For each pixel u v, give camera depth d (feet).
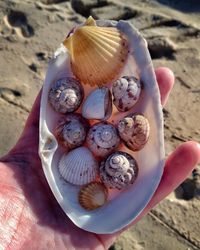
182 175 0.55
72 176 0.55
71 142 0.55
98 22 0.58
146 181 0.54
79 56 0.56
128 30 0.57
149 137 0.55
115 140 0.55
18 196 0.57
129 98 0.55
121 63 0.57
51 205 0.57
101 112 0.55
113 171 0.54
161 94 0.61
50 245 0.55
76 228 0.56
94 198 0.54
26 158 0.60
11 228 0.55
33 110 0.62
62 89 0.56
